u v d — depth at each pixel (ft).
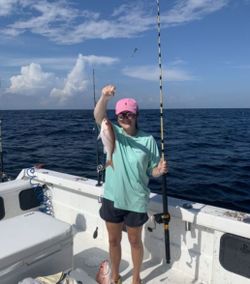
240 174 36.17
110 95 8.61
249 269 9.07
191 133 89.35
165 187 9.75
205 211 9.96
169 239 10.85
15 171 37.29
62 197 14.33
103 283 9.56
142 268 11.00
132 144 9.11
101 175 12.71
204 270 10.15
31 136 76.84
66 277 8.18
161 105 10.16
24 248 8.10
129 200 9.11
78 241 12.87
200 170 38.19
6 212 12.42
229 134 88.99
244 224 8.93
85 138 73.67
